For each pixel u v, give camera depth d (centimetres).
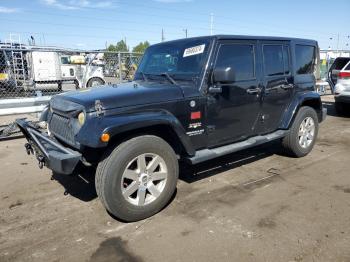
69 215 368
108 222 351
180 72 423
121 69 997
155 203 356
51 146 353
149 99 353
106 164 325
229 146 444
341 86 925
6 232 334
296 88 541
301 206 379
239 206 381
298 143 544
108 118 323
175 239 316
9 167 530
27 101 746
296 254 289
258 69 468
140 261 285
